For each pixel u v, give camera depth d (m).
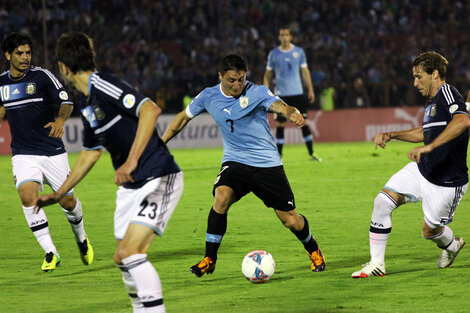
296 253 24.17
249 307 17.22
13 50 22.66
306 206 35.12
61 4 88.25
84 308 17.53
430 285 19.06
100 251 25.59
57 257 22.66
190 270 20.55
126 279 15.13
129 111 14.66
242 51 92.06
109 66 83.25
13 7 88.00
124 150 15.19
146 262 14.80
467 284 19.09
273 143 20.98
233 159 20.81
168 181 15.43
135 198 15.23
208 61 89.88
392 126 86.06
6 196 42.53
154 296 14.65
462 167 19.83
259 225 30.14
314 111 83.69
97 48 86.19
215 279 20.59
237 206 35.88
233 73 19.86
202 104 21.12
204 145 80.69
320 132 83.81
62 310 17.36
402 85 89.25
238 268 22.05
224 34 93.06
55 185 23.61
